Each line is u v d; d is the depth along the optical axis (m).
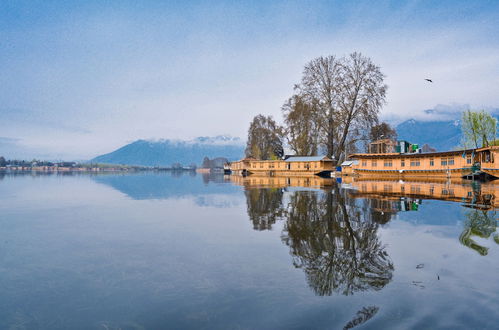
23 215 12.89
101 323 3.97
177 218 11.98
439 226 9.96
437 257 6.62
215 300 4.61
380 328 3.74
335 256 6.79
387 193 21.89
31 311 4.31
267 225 10.42
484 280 5.29
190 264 6.30
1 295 4.84
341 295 4.73
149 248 7.56
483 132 58.78
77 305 4.49
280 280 5.40
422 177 51.56
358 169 62.47
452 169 46.78
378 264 6.21
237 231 9.50
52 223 10.97
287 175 74.12
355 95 62.47
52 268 6.09
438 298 4.58
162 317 4.11
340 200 17.61
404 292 4.82
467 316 4.02
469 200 17.16
